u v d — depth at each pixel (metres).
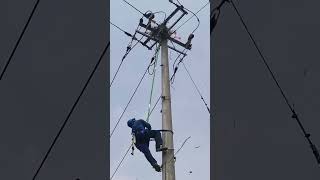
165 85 20.05
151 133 19.14
